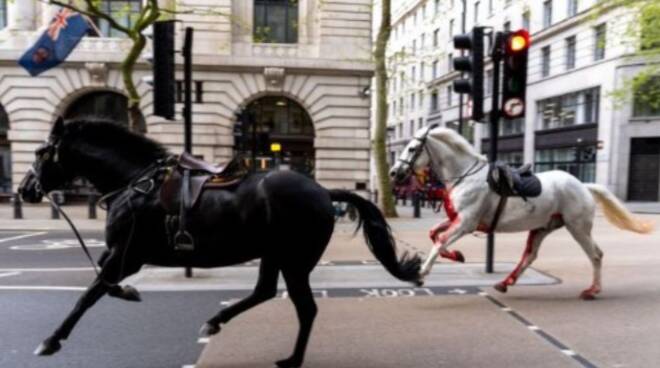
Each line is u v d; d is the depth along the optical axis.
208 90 22.53
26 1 23.16
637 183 29.67
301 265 4.28
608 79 29.28
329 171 23.20
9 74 22.72
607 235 13.45
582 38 31.83
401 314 6.07
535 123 37.06
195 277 8.15
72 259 10.46
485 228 6.89
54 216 18.31
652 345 4.98
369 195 23.88
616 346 4.96
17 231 15.41
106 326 5.68
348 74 23.05
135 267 4.39
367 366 4.46
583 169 32.34
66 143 4.50
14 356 4.76
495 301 6.65
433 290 7.32
